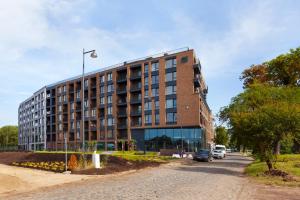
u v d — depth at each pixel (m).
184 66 73.94
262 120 24.81
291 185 17.58
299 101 27.78
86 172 23.62
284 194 14.38
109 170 24.78
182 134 73.06
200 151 44.94
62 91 107.94
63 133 105.62
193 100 72.06
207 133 93.25
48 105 116.69
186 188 15.43
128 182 17.69
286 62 46.81
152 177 20.53
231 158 58.31
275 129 24.61
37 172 27.06
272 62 48.44
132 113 82.50
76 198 12.23
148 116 78.94
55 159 43.03
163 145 75.25
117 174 22.52
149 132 78.00
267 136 24.64
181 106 73.38
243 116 25.86
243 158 58.31
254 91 29.09
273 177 21.19
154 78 78.69
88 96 95.25
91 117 93.62
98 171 23.98
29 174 24.70
